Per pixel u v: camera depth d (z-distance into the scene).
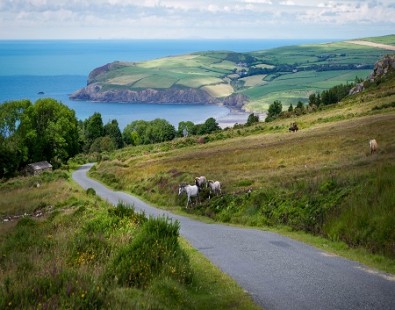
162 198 40.69
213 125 192.62
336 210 20.61
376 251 16.52
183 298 11.36
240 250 18.33
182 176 45.06
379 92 125.19
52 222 26.38
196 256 17.14
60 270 11.09
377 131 54.88
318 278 13.77
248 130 111.44
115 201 41.81
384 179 20.56
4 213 40.47
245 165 48.94
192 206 34.72
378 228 17.38
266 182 34.16
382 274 14.02
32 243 19.42
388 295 11.98
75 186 56.78
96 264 14.21
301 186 26.58
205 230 24.00
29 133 100.81
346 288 12.69
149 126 197.38
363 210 18.97
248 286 13.24
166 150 108.44
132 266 12.63
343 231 19.02
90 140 172.62
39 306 8.92
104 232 18.53
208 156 63.97
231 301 11.80
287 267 15.27
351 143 50.12
